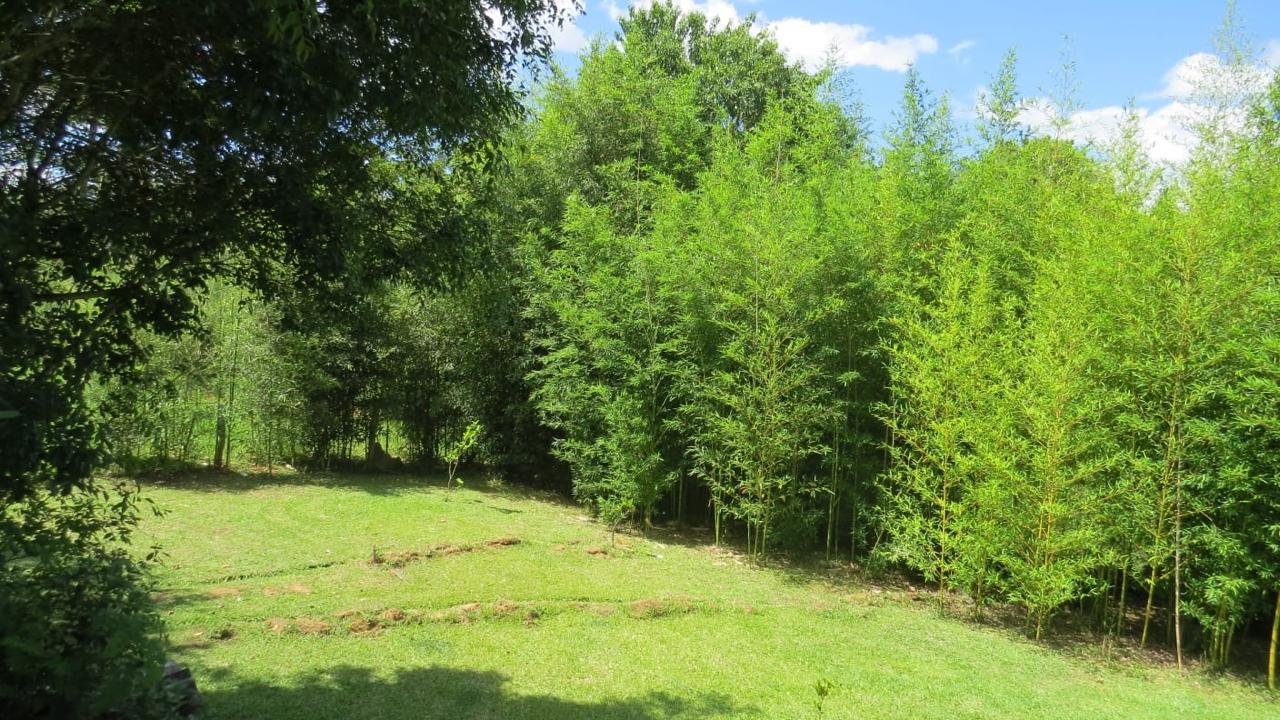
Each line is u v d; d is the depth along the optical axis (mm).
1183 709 5199
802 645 6074
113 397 3783
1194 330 5852
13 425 2674
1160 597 7148
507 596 6668
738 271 8844
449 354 12672
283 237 3826
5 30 2836
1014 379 6941
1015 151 9078
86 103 3350
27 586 2688
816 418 8414
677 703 4766
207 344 4715
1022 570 6609
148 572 3352
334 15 3109
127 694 2662
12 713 2514
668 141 12328
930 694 5184
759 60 16797
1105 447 6328
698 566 8508
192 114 3297
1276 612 5789
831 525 9117
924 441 7789
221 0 2756
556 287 10562
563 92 13039
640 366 9453
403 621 5926
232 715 4145
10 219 2857
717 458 9125
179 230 3652
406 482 12117
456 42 3537
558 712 4520
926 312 8117
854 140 13070
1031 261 7625
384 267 4293
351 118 3633
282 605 5980
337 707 4363
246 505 9633
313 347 11469
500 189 10961
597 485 10188
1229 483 5656
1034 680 5629
